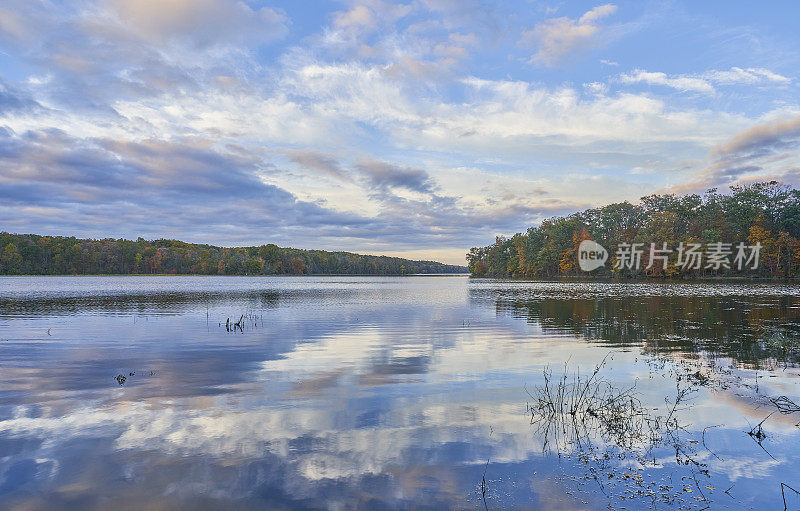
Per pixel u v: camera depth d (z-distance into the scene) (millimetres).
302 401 9836
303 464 6672
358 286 86562
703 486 5980
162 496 5750
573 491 5840
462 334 19891
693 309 29953
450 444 7422
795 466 6570
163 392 10562
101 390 10758
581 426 8250
